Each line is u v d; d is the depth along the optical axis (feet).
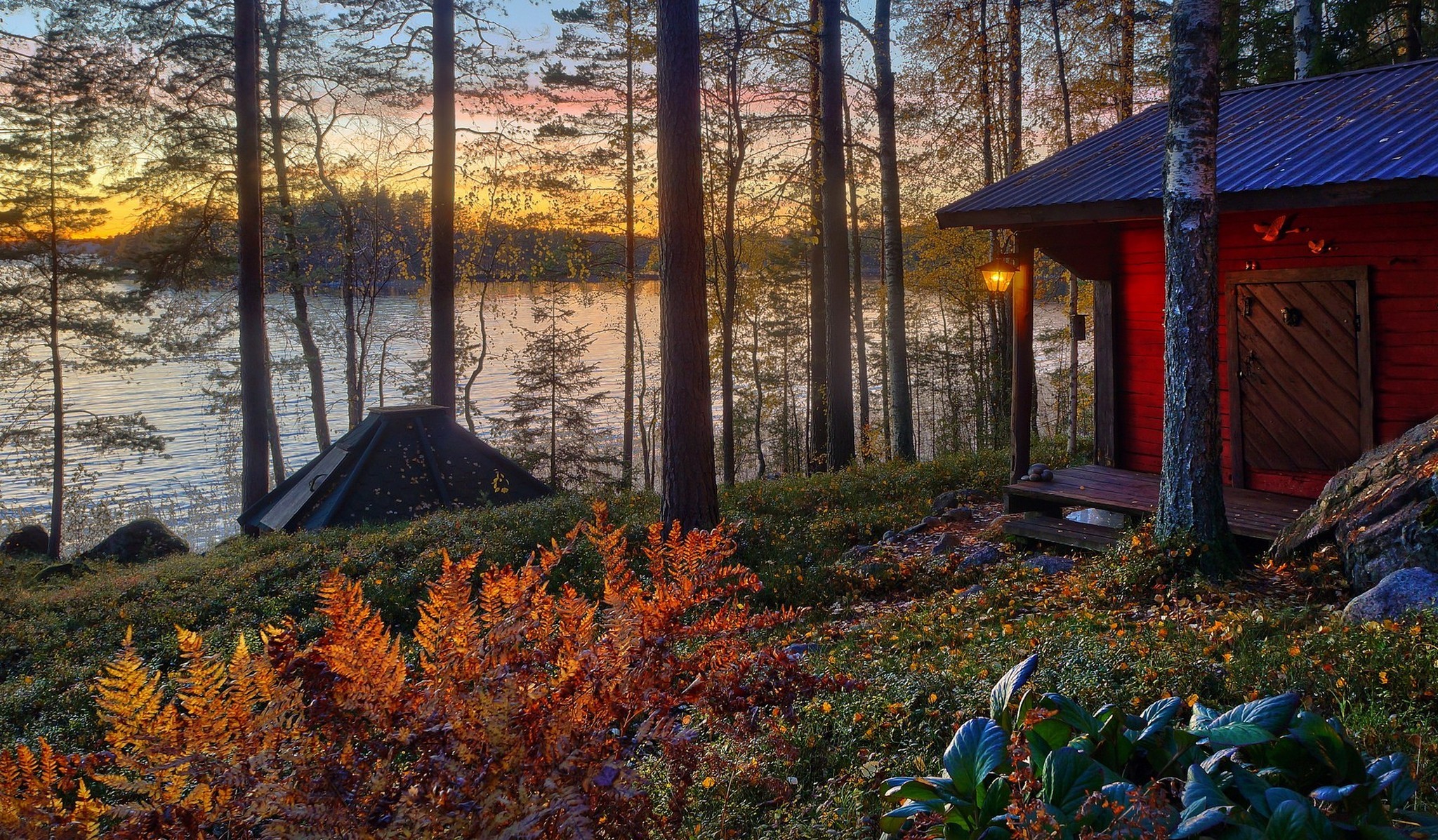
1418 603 18.56
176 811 7.11
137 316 102.89
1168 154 25.41
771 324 154.20
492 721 7.55
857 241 110.01
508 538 39.06
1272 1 76.07
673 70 33.55
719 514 35.58
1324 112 33.58
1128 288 37.45
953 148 83.61
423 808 7.34
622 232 97.91
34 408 110.11
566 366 124.26
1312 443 32.22
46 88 83.41
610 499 47.96
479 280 116.26
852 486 46.32
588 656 8.86
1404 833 8.61
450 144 64.64
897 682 17.19
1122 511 31.37
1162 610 22.86
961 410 145.79
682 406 34.60
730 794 13.51
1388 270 29.99
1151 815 8.36
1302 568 24.06
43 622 35.37
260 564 39.88
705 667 9.50
